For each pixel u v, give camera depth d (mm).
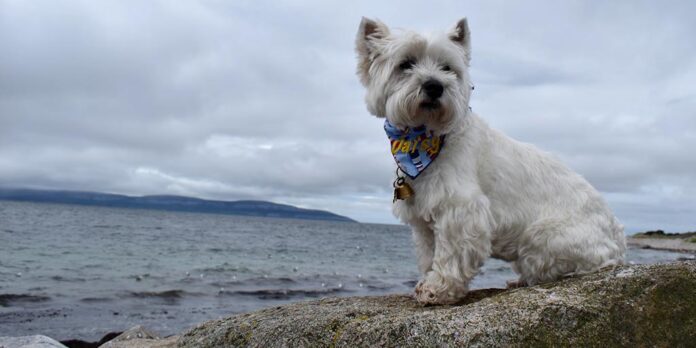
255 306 2328
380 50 795
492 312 598
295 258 4910
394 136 776
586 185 784
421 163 729
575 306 579
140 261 3967
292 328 684
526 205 754
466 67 810
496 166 754
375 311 679
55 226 8492
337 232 14430
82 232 7371
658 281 596
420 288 748
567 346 557
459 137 748
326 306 771
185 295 2545
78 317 2018
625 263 768
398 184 758
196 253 4918
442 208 727
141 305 2281
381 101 800
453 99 726
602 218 760
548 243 732
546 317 576
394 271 3930
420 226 803
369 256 5598
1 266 3326
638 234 14430
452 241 723
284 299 2531
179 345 809
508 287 870
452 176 724
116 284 2791
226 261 4266
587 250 725
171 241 6512
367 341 616
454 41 828
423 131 747
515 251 776
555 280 749
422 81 726
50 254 4137
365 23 826
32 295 2385
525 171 763
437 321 600
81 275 3080
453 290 729
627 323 568
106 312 2119
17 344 1108
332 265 4285
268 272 3547
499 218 750
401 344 596
